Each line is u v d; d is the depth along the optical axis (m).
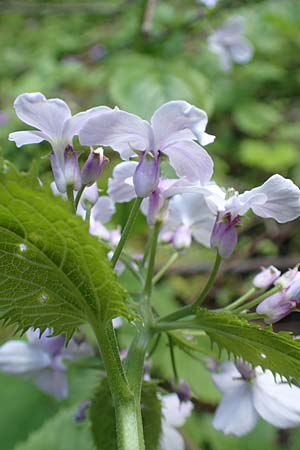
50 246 0.13
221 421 0.18
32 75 0.54
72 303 0.14
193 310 0.16
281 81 0.60
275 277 0.17
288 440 0.30
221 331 0.16
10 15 0.80
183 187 0.16
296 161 0.50
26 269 0.14
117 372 0.15
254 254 0.44
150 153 0.14
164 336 0.28
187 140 0.14
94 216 0.19
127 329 0.25
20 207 0.12
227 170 0.51
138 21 0.44
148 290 0.17
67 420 0.25
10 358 0.21
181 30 0.46
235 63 0.58
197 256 0.41
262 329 0.15
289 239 0.44
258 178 0.51
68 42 0.62
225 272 0.40
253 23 0.62
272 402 0.18
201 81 0.39
